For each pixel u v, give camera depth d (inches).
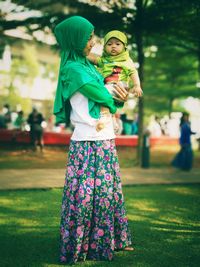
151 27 398.6
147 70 732.7
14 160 434.9
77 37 124.0
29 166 394.6
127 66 134.0
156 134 829.2
